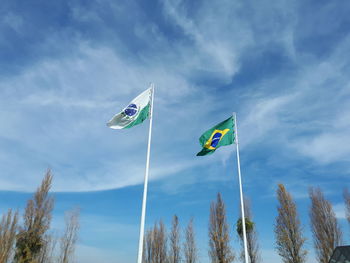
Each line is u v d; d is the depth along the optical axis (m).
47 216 26.78
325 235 26.72
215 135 15.87
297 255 25.69
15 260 24.48
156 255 34.25
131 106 14.00
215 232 28.73
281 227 27.47
